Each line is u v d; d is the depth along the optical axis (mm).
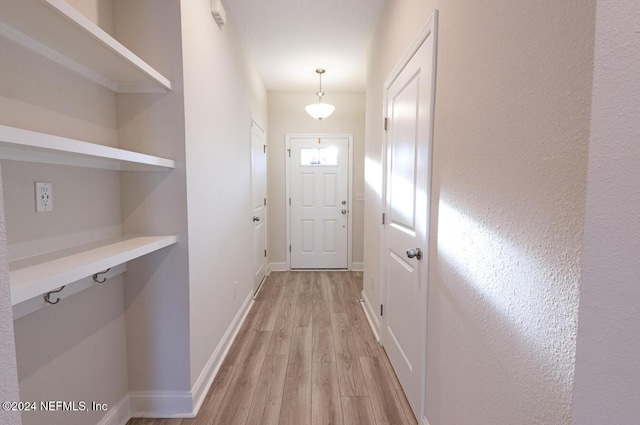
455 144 1119
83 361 1241
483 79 930
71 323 1177
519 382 765
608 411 613
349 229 4355
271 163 4293
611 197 583
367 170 2900
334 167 4309
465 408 1035
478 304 958
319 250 4387
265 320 2713
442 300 1225
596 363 604
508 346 809
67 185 1172
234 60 2445
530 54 721
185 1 1488
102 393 1358
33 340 1022
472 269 996
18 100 976
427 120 1364
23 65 987
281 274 4191
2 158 918
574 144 604
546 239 678
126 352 1537
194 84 1599
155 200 1496
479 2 949
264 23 2523
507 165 813
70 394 1174
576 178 600
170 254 1512
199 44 1674
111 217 1427
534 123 710
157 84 1421
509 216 806
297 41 2824
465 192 1045
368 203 2848
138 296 1520
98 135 1340
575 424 610
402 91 1770
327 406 1618
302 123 4270
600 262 590
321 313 2863
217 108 1999
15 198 972
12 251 966
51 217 1102
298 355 2121
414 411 1530
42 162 1062
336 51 3016
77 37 980
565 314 627
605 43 562
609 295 597
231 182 2359
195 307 1616
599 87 566
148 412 1550
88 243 1274
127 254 1118
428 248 1354
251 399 1675
